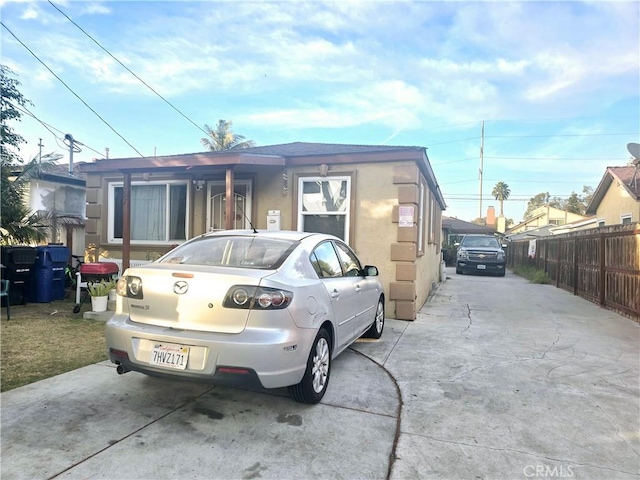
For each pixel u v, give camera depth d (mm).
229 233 4172
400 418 3252
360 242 7434
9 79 10195
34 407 3270
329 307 3721
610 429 3133
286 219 8031
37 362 4367
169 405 3377
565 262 12375
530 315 7992
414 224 7156
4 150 10469
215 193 8805
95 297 6457
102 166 8273
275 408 3381
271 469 2477
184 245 4039
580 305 9312
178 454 2617
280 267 3336
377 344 5539
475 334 6250
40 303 7781
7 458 2520
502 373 4422
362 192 7426
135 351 3086
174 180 9031
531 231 37125
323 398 3609
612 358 5055
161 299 3113
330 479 2396
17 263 7438
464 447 2818
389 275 7297
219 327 2959
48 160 10578
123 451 2635
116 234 9484
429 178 9273
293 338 3068
